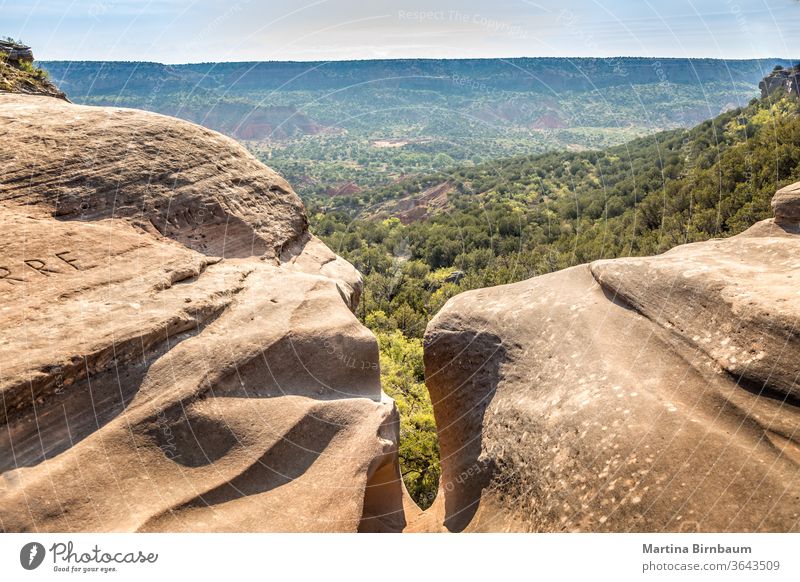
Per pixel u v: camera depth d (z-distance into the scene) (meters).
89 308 4.94
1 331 4.45
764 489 3.36
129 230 6.45
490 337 5.91
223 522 4.03
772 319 4.05
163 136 7.62
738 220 24.80
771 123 44.31
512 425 5.04
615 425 4.16
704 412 3.96
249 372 5.09
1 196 6.14
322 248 8.65
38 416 4.09
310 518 4.24
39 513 3.66
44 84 16.92
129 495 3.95
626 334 4.99
